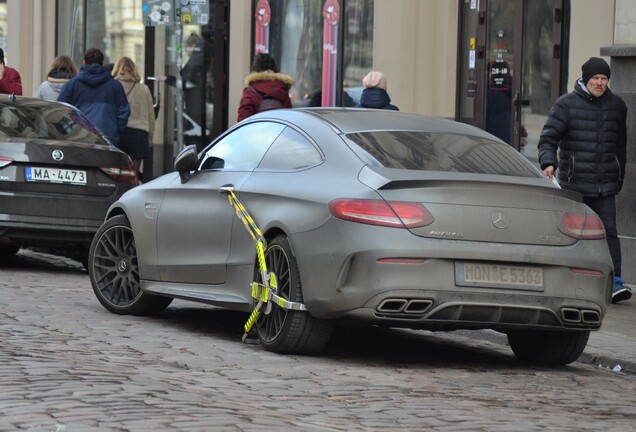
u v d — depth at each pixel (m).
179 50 35.59
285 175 18.97
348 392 15.62
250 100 31.12
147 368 16.42
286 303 18.00
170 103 48.69
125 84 39.12
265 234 18.78
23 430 11.87
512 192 17.86
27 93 57.09
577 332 18.84
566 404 15.81
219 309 23.52
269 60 31.50
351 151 18.36
